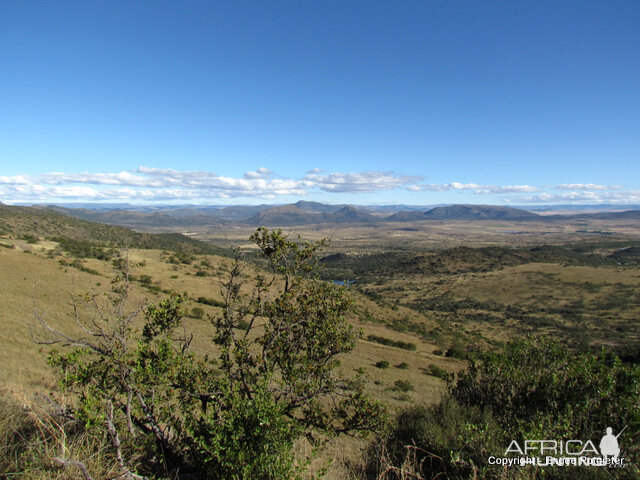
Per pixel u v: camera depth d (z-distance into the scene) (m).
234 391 4.62
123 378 4.05
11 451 3.74
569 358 7.12
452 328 82.62
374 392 23.39
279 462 3.70
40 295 34.66
